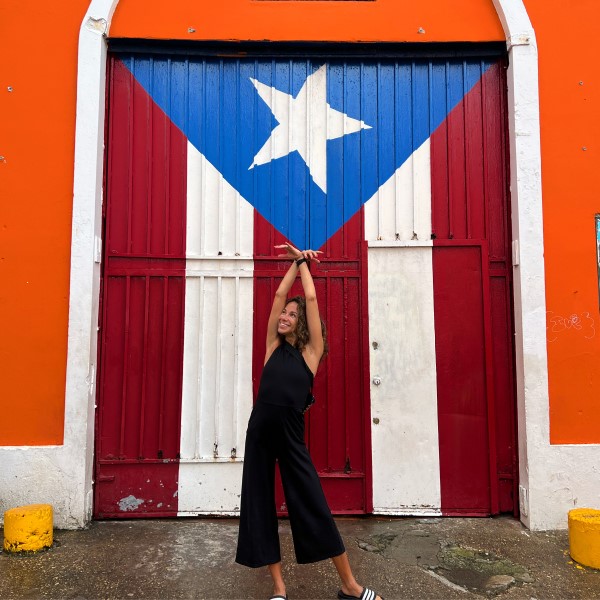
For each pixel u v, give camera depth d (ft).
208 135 13.05
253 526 8.66
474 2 13.01
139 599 9.05
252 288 12.82
